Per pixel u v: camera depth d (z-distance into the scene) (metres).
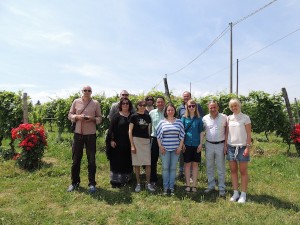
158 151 4.52
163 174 4.19
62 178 4.84
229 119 4.00
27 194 4.11
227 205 3.74
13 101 6.38
